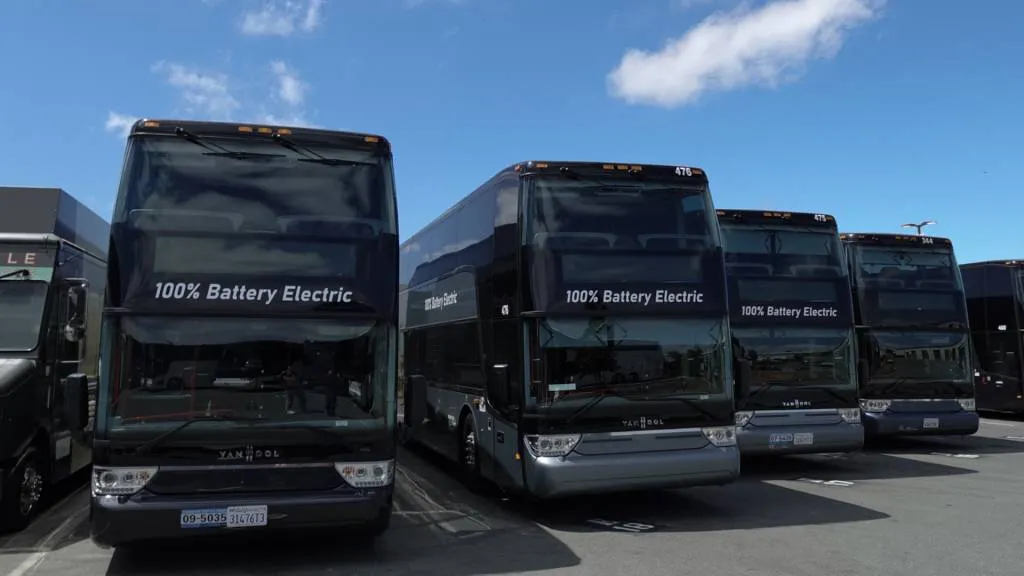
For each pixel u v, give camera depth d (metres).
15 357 8.01
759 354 11.62
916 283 14.25
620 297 8.28
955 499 9.57
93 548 7.11
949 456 13.79
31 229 9.93
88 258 10.21
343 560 6.73
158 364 6.22
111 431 6.06
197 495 6.09
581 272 8.23
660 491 10.18
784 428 11.46
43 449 8.44
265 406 6.34
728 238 11.98
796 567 6.41
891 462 13.05
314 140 6.90
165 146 6.61
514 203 8.45
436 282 12.12
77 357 9.55
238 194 6.64
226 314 6.40
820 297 12.07
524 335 8.09
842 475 11.63
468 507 9.17
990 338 19.28
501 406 8.64
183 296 6.35
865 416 13.60
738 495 9.91
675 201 8.72
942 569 6.33
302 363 6.46
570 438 7.93
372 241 6.81
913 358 13.90
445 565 6.57
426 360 12.65
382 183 6.99
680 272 8.53
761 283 11.89
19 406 7.59
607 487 7.90
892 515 8.58
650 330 8.34
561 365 8.04
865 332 13.84
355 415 6.49
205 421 6.20
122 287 6.28
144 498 6.00
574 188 8.45
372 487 6.43
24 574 6.30
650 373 8.25
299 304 6.55
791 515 8.62
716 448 8.30
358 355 6.59
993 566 6.43
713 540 7.43
